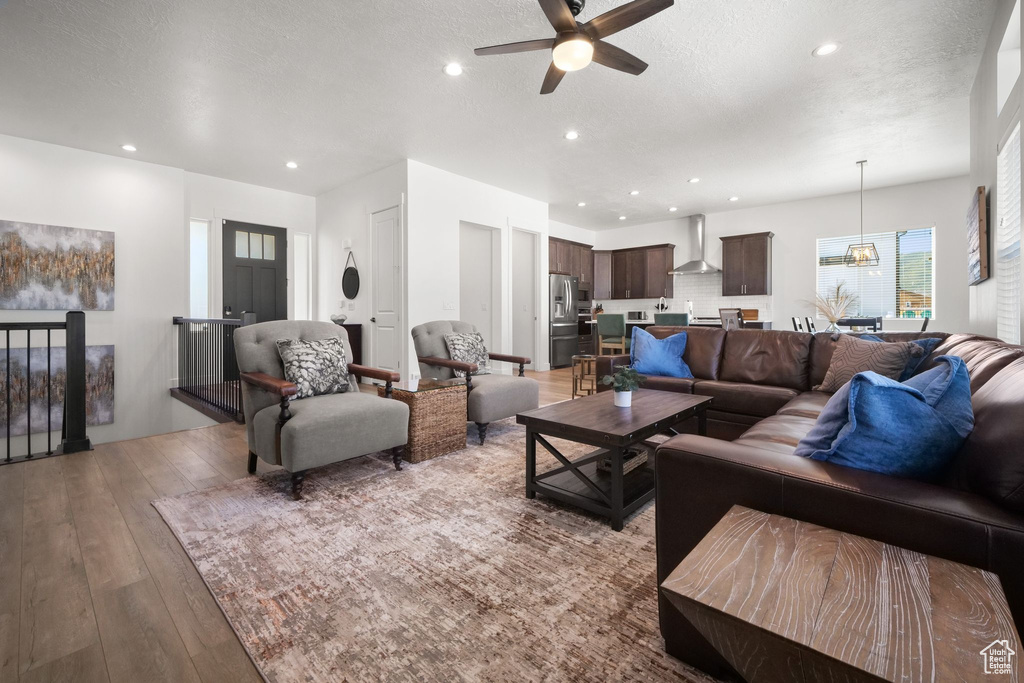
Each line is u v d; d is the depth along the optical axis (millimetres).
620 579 1620
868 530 977
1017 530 841
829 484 1038
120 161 4816
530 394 3492
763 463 1151
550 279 7180
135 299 4926
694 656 1204
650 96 3504
